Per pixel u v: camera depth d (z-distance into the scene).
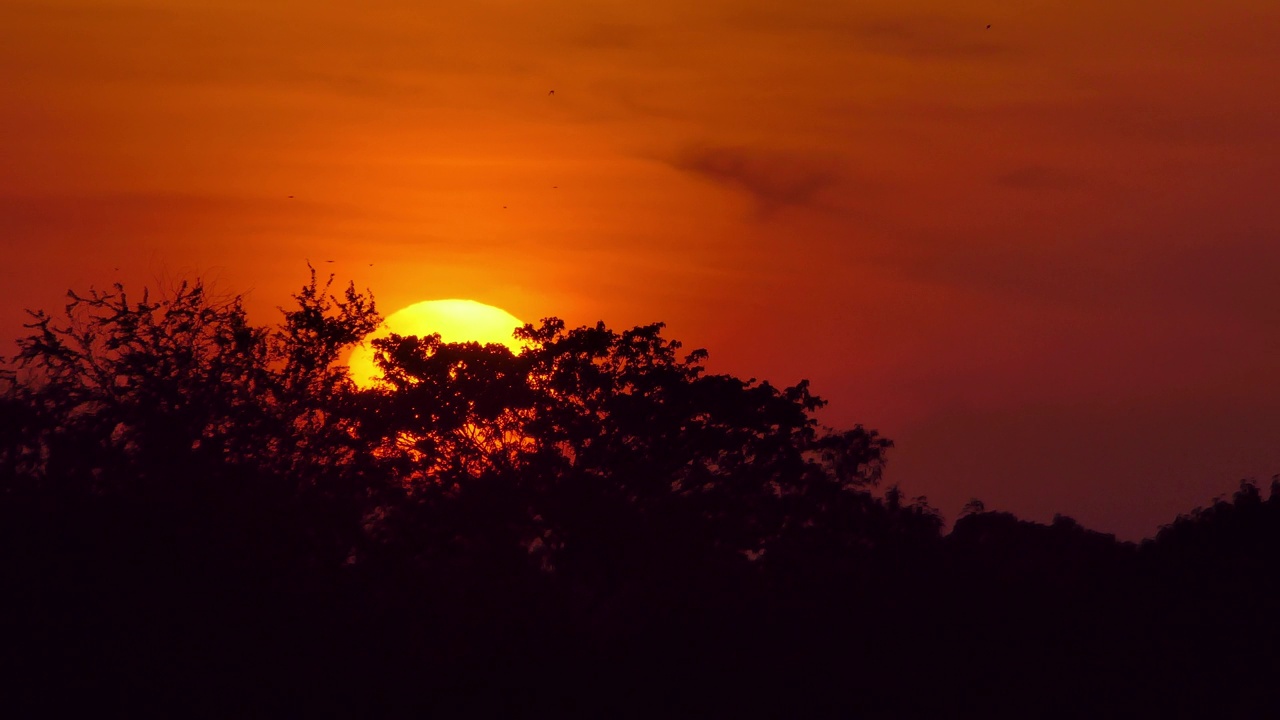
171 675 68.12
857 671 86.56
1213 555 106.94
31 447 79.19
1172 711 83.56
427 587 80.44
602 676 80.69
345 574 78.00
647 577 97.31
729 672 83.81
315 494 82.50
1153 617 97.50
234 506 76.88
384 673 73.75
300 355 92.94
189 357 87.81
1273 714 82.25
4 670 65.62
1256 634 93.38
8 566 69.56
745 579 96.69
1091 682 86.81
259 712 68.94
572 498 107.25
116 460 79.19
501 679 76.81
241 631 71.25
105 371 87.12
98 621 68.75
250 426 85.19
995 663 89.62
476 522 94.44
